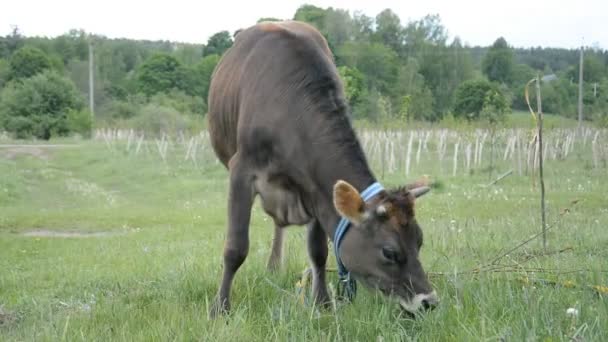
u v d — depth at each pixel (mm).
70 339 4828
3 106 56406
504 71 61938
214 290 6324
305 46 5738
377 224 4789
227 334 4668
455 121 32188
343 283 5512
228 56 6559
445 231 8883
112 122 53344
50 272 8789
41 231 14500
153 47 107438
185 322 5023
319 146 5254
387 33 66500
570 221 10266
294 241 8500
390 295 4801
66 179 26859
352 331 4734
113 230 14484
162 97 62406
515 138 25359
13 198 21188
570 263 6621
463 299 5145
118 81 81250
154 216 15977
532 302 4711
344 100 5488
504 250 7574
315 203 5398
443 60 62312
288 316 4969
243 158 5668
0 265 9883
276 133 5445
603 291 5199
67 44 95375
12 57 70938
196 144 30766
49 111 56219
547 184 17781
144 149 36344
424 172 23141
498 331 4406
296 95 5449
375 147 25781
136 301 6316
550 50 75375
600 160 24109
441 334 4465
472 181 19844
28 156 35625
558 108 43688
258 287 6156
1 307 6492
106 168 29328
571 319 4453
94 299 6512
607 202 13617
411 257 4730
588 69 51406
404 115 28609
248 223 5672
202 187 21906
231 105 6102
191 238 11914
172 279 6852
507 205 13625
